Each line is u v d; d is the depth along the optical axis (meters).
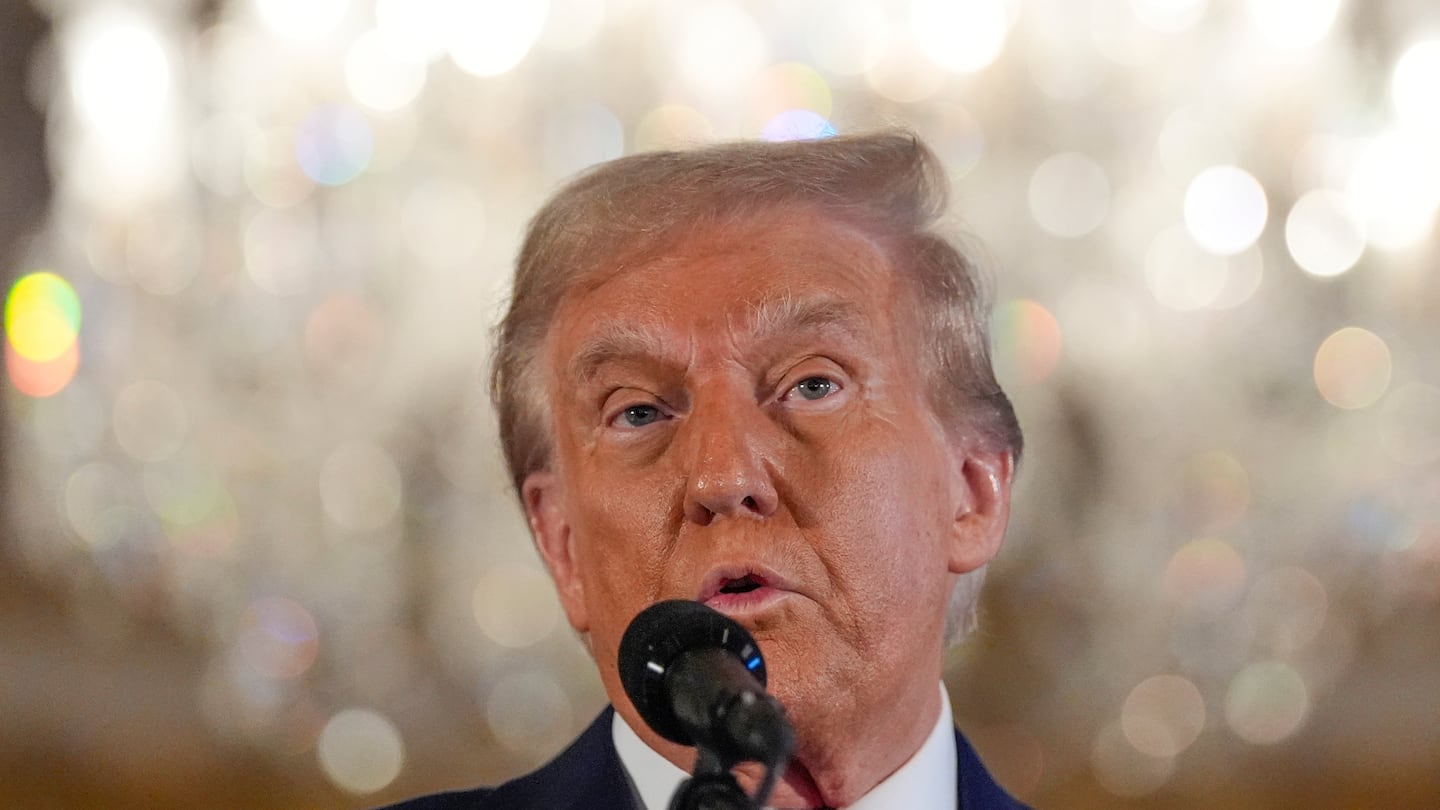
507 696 15.67
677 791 3.08
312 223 16.00
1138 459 15.91
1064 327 15.88
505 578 16.03
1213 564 15.82
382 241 15.93
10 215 21.34
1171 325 15.95
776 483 4.09
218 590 16.42
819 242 4.35
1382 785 14.57
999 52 15.57
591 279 4.40
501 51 15.52
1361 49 15.94
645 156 4.54
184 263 16.25
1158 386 15.95
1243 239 15.84
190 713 16.00
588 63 15.64
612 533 4.21
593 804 4.46
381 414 16.20
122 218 16.31
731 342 4.20
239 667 15.91
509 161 15.80
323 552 16.23
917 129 4.86
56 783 15.03
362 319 16.02
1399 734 15.16
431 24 15.64
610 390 4.29
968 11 15.23
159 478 16.56
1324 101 15.78
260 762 15.42
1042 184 15.80
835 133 4.77
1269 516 15.98
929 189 4.62
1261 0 15.75
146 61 16.19
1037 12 15.68
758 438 4.11
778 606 4.04
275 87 15.84
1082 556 15.88
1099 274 15.95
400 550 16.19
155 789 14.86
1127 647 15.84
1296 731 15.41
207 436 16.45
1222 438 15.97
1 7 21.80
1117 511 15.91
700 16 15.36
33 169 21.61
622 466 4.24
